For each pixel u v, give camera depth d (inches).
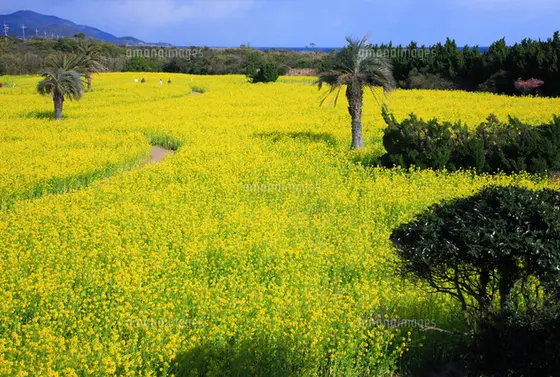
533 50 1827.0
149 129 1099.9
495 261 241.8
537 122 1053.8
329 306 323.0
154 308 317.7
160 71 3750.0
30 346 275.7
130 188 622.2
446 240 245.9
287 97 1771.7
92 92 1995.6
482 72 2030.0
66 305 338.6
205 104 1587.1
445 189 593.9
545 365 229.6
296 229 472.7
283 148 855.7
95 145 931.3
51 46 4015.8
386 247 423.5
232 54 4003.4
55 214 509.7
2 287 350.0
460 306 324.8
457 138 729.6
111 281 361.7
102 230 462.6
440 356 301.6
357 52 859.4
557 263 227.6
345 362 272.4
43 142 949.8
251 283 357.7
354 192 584.7
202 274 376.5
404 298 336.8
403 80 2255.2
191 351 274.4
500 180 642.8
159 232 451.2
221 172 689.6
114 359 271.9
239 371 261.9
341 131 1035.3
